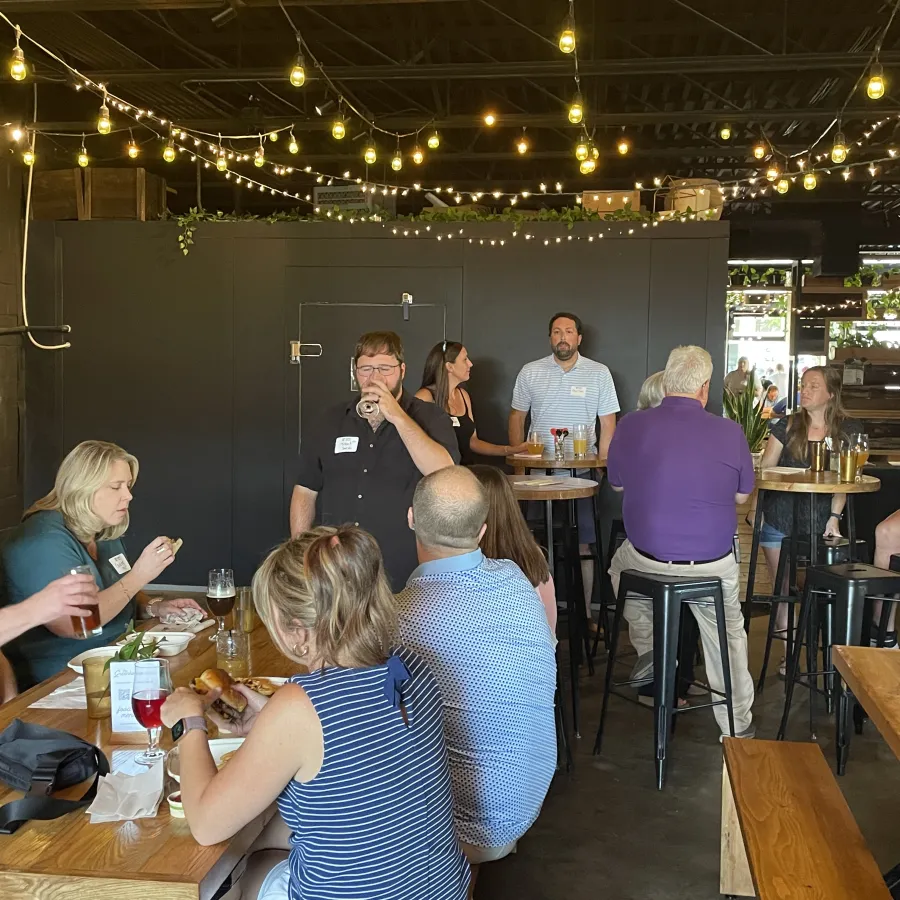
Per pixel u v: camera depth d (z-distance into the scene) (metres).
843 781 3.53
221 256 6.48
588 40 6.40
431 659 2.02
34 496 6.71
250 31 6.79
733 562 3.77
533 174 10.91
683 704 4.33
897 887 2.53
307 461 3.41
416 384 6.39
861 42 6.70
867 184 10.66
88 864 1.47
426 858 1.61
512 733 2.07
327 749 1.52
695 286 6.12
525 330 6.29
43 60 6.56
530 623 2.12
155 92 7.43
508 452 5.44
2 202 6.52
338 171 10.19
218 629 2.63
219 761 1.76
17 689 2.61
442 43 7.01
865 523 5.86
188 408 6.57
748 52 7.27
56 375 6.66
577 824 3.20
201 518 6.58
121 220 6.61
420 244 6.35
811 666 3.95
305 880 1.57
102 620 2.58
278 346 6.48
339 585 1.61
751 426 6.67
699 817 3.26
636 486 3.79
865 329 10.26
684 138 9.81
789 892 1.96
